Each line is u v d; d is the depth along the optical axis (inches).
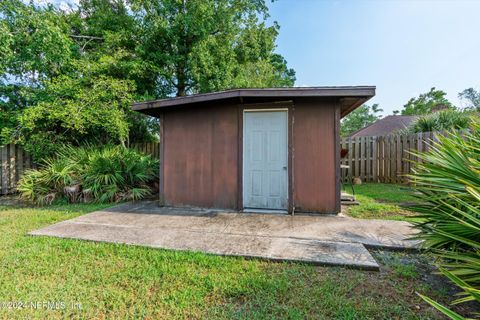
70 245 119.4
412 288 82.0
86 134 321.1
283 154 186.5
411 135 284.7
